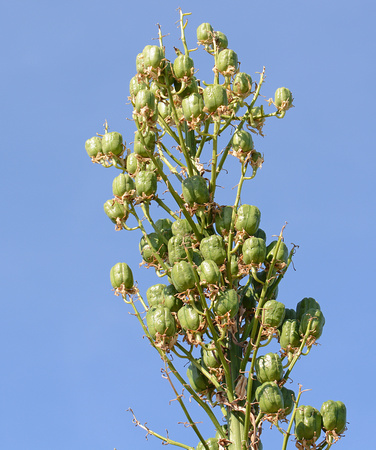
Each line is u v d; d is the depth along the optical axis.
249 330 9.61
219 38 11.09
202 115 9.55
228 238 9.50
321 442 9.02
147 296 9.96
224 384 9.45
